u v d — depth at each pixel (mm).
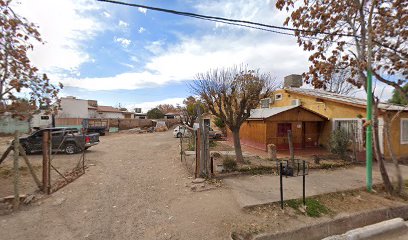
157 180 7773
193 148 14727
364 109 12727
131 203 5695
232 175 8211
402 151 12125
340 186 7059
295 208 5441
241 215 5027
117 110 55594
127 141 21969
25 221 4637
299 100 17781
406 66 6457
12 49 6980
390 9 6348
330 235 4809
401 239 4598
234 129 10672
